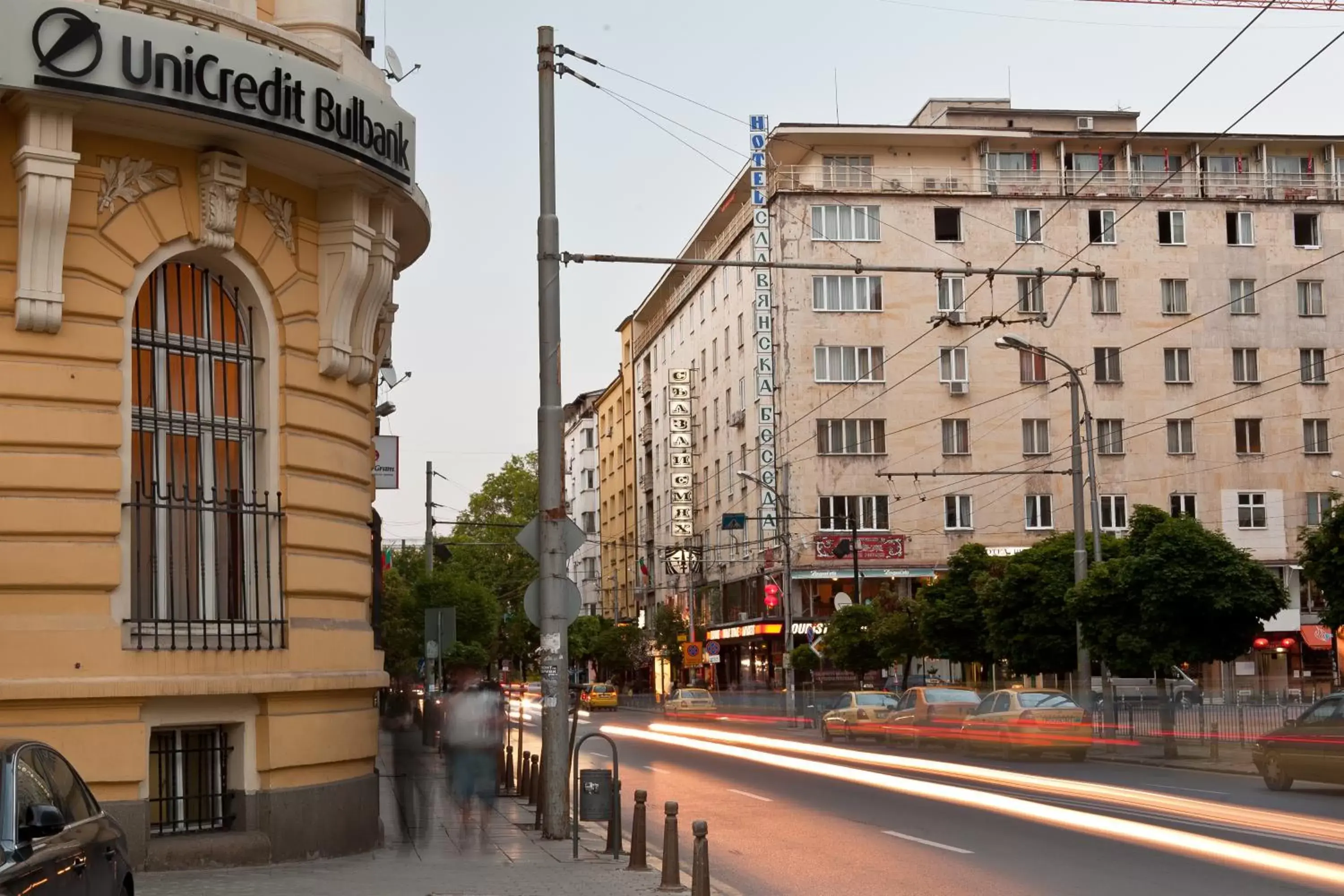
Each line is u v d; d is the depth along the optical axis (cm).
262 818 1440
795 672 6319
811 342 6194
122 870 889
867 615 5094
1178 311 6278
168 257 1417
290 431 1508
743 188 6850
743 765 3253
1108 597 3259
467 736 1798
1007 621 3912
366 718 1612
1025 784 2525
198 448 1462
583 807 1571
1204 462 6231
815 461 6150
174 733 1426
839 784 2620
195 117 1357
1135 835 1686
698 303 7762
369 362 1620
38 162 1298
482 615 5191
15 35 1270
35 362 1317
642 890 1305
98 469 1337
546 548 1783
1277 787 2300
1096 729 3450
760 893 1321
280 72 1420
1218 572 3069
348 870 1414
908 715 3875
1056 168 6359
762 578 6550
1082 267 6241
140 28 1325
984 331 6234
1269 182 6397
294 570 1495
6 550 1291
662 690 9006
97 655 1317
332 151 1471
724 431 7156
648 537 9256
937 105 6944
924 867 1461
